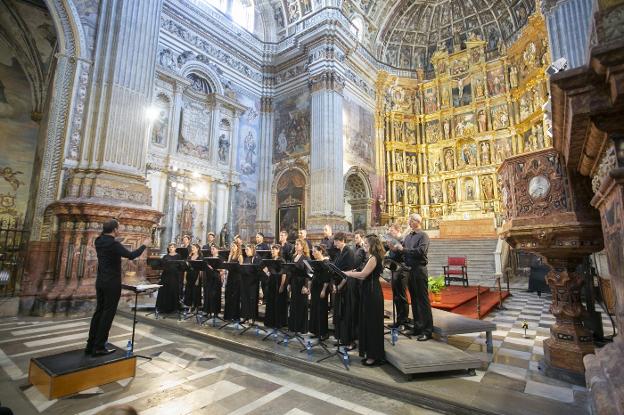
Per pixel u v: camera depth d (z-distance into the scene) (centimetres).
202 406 329
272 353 468
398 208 2105
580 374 359
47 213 823
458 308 778
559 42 823
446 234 1808
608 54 142
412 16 2253
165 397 348
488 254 1465
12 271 887
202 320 665
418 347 425
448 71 2197
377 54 2184
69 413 315
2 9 1202
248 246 715
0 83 1302
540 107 1730
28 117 1353
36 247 800
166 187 1364
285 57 1862
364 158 1931
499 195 1930
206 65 1579
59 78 874
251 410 321
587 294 500
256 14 1912
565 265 392
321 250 529
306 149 1722
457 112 2144
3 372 415
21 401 337
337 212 1593
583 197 347
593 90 169
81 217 802
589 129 198
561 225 350
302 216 1702
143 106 962
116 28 941
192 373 416
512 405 310
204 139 1551
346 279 462
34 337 571
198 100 1549
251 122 1811
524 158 398
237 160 1695
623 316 199
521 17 1931
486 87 2045
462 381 370
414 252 479
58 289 768
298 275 514
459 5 2172
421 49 2333
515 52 1927
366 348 411
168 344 543
